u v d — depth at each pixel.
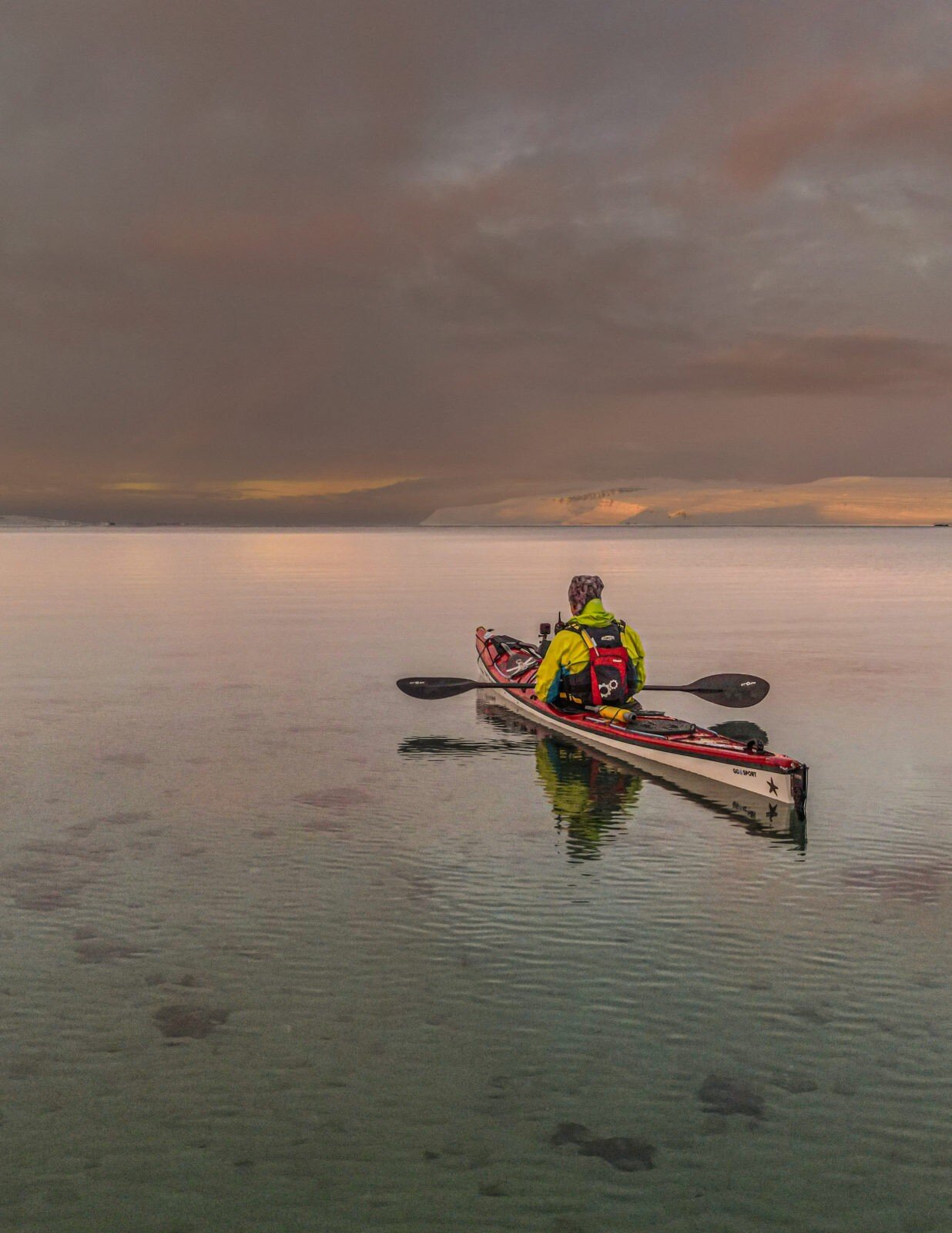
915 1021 6.02
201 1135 4.97
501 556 94.56
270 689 17.64
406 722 14.86
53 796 10.88
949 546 137.88
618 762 12.40
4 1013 6.13
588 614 13.60
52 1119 5.09
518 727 14.46
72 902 7.86
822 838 9.46
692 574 57.62
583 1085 5.38
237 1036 5.86
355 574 58.84
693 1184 4.62
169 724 14.63
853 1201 4.51
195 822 9.91
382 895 8.02
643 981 6.53
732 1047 5.75
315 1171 4.71
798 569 63.44
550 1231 4.33
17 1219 4.40
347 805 10.53
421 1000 6.29
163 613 32.22
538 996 6.32
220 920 7.50
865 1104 5.20
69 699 16.67
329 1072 5.50
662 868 8.64
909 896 7.97
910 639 24.22
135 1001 6.27
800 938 7.17
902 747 13.19
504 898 7.93
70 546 136.50
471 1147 4.88
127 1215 4.43
